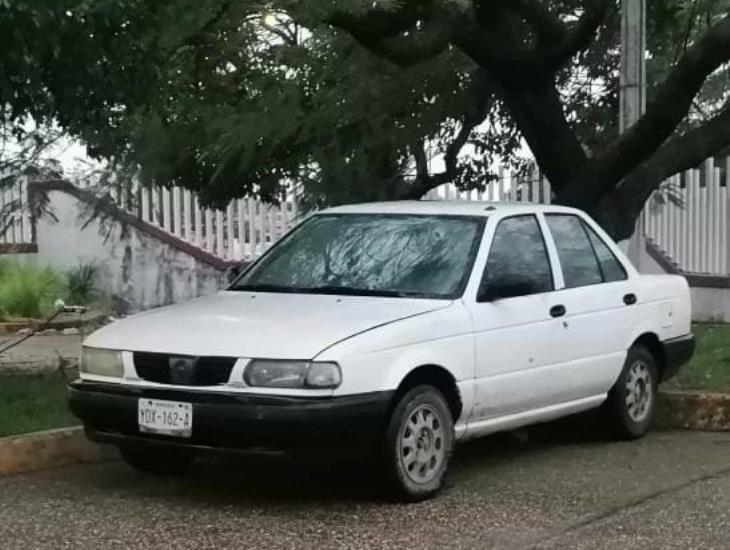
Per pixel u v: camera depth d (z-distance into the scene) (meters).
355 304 6.01
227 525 5.41
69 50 6.88
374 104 9.91
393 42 8.34
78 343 11.44
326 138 10.07
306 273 6.61
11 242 14.34
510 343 6.31
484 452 7.15
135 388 5.66
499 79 9.38
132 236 14.08
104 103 7.36
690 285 12.91
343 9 7.43
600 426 7.46
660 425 8.02
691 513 5.63
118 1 6.71
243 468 6.64
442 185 11.67
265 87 9.22
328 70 9.61
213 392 5.44
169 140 9.56
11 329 12.48
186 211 14.00
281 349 5.43
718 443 7.45
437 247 6.47
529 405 6.53
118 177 10.48
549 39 9.22
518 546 5.07
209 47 8.55
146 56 7.26
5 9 6.42
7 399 7.66
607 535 5.25
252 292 6.56
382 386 5.54
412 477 5.76
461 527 5.37
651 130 8.85
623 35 9.08
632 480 6.35
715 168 13.31
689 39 11.05
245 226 13.78
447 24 8.57
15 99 7.11
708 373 8.78
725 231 13.36
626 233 9.56
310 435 5.33
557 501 5.86
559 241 7.04
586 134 11.95
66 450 6.71
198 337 5.64
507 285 6.31
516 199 12.01
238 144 9.17
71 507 5.74
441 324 5.90
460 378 5.98
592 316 6.99
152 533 5.27
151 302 14.07
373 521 5.46
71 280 13.92
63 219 14.24
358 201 10.16
